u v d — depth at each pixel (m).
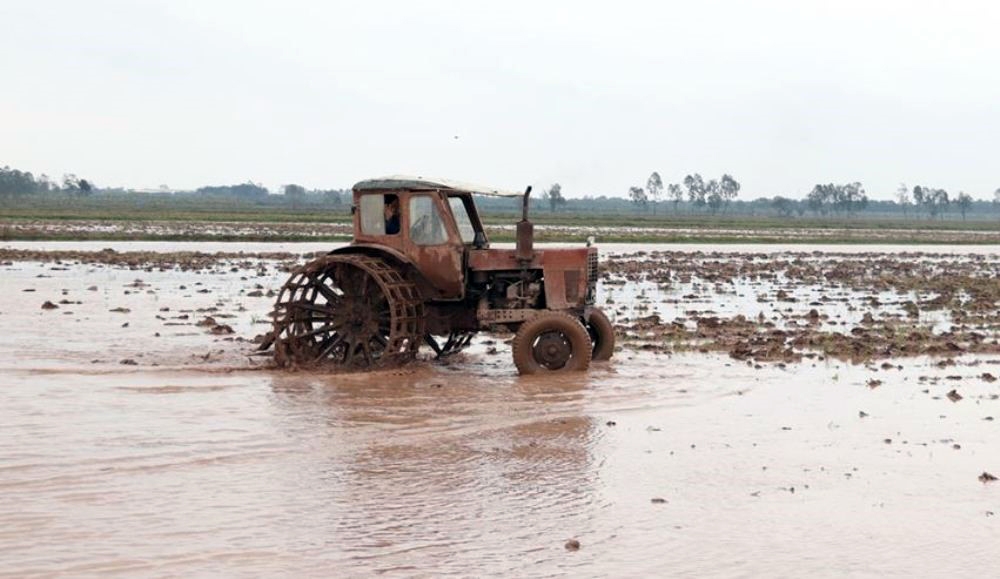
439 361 16.48
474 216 16.41
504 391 13.95
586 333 15.28
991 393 14.27
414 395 13.62
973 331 21.48
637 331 20.34
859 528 8.58
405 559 7.70
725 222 137.75
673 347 18.06
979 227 145.00
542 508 8.97
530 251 15.49
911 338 19.66
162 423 11.80
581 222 111.06
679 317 23.48
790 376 15.39
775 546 8.12
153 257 41.06
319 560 7.64
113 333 18.97
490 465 10.33
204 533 8.16
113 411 12.37
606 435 11.62
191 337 18.64
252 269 36.72
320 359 15.59
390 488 9.48
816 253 57.69
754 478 9.98
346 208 170.88
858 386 14.67
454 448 10.95
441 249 15.44
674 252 54.97
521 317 15.41
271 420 12.07
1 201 165.25
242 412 12.47
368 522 8.52
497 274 15.73
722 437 11.58
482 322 15.47
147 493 9.17
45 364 15.40
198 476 9.75
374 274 14.93
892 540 8.30
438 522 8.55
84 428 11.48
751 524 8.63
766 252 58.41
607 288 31.00
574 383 14.49
